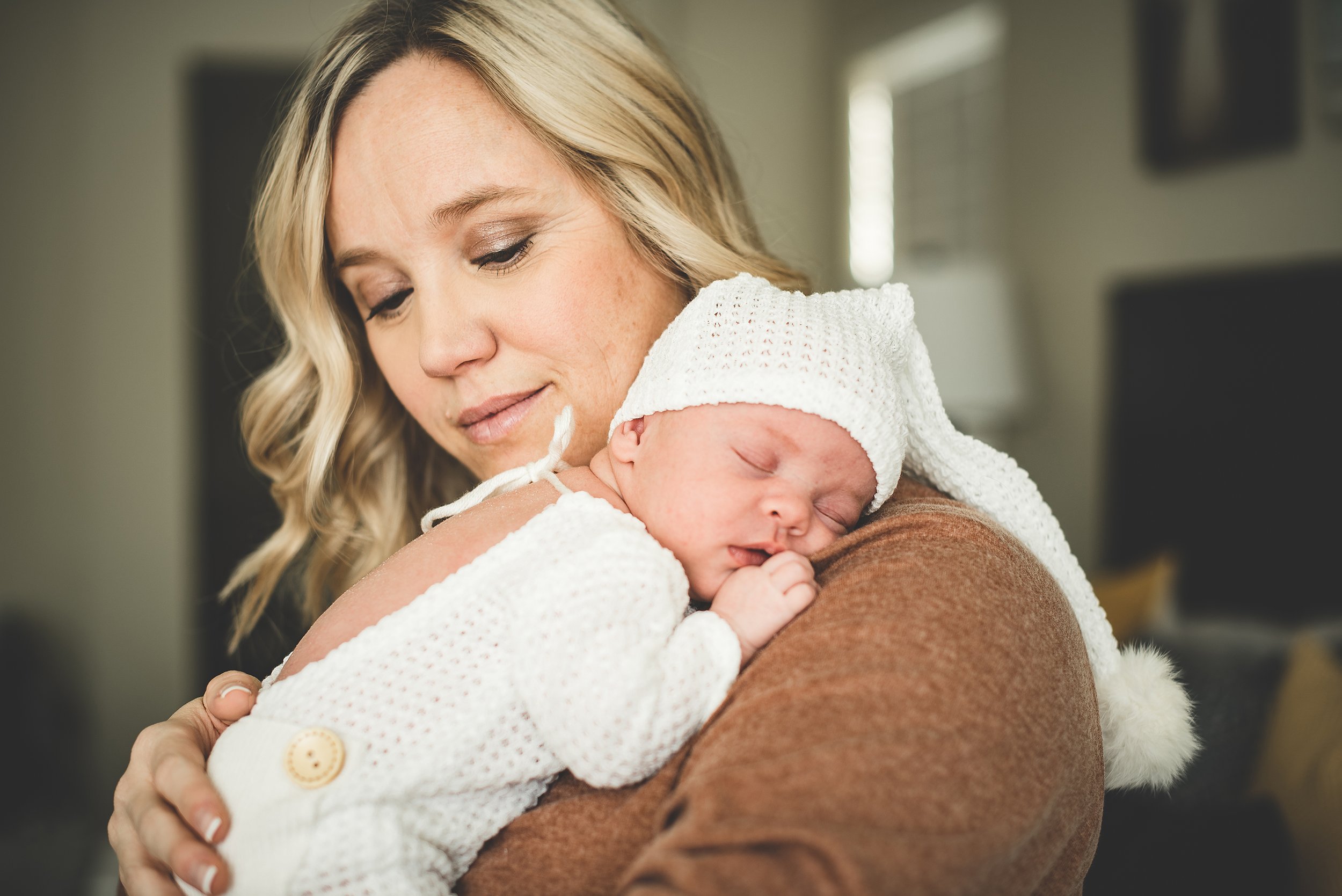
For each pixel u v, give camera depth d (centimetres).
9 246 393
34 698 356
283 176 107
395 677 76
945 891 55
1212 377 286
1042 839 66
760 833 55
